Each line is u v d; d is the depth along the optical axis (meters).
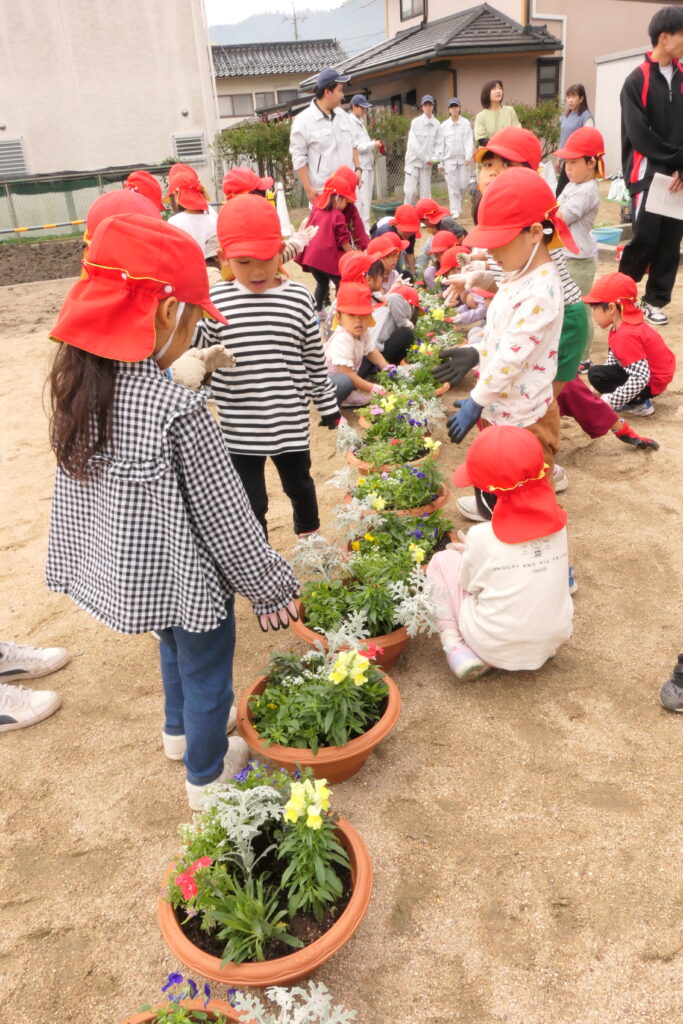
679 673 2.90
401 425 4.68
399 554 3.40
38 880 2.47
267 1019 1.79
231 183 5.28
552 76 21.38
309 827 2.06
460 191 13.99
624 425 4.88
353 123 11.10
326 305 7.61
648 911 2.22
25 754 3.00
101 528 2.07
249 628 3.61
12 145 19.80
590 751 2.78
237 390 3.31
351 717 2.59
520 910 2.25
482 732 2.90
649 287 7.23
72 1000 2.12
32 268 14.41
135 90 20.11
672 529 4.11
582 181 5.63
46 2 19.06
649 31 6.27
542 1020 1.97
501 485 2.76
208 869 2.04
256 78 41.34
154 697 3.27
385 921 2.25
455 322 6.92
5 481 5.40
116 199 2.35
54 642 3.68
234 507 2.07
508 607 2.90
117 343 1.85
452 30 20.33
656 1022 1.95
